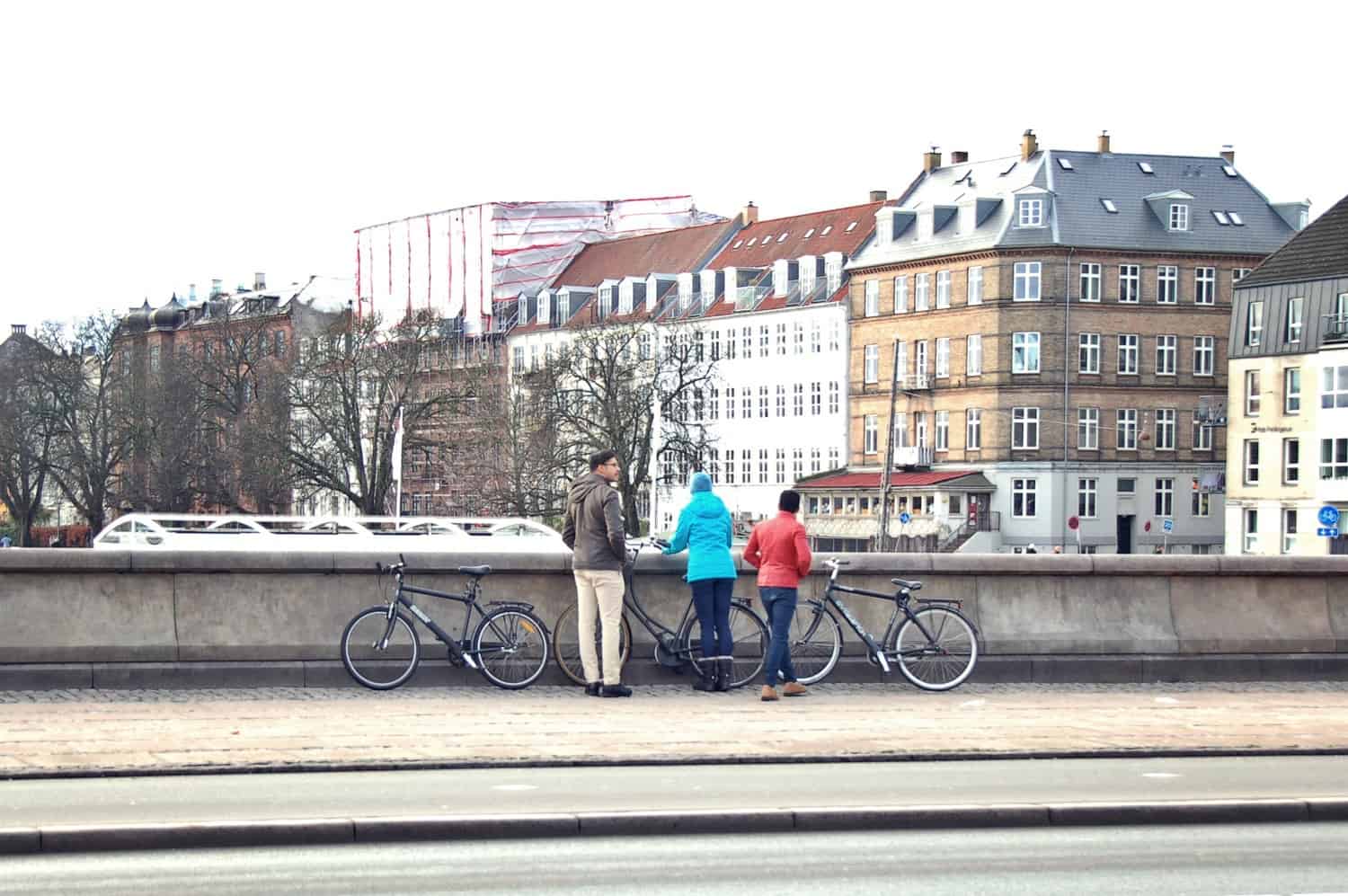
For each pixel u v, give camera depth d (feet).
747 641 64.95
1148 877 36.86
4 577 60.29
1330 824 42.98
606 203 476.95
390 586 63.72
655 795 43.52
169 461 343.46
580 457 308.60
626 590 64.75
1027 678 67.46
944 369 360.07
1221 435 356.38
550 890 34.91
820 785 45.60
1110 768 49.19
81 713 54.90
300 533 146.82
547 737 51.39
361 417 326.44
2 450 346.95
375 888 34.81
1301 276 303.68
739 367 407.64
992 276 349.00
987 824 41.88
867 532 365.20
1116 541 350.84
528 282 467.11
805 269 393.09
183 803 41.73
